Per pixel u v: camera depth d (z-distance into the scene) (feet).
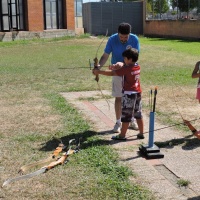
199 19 94.79
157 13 114.52
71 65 48.80
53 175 14.89
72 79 37.86
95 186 13.92
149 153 16.63
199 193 13.46
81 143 18.54
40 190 13.74
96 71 18.26
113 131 20.44
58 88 33.09
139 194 13.26
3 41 93.86
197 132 19.22
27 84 35.04
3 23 97.76
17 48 77.66
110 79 37.73
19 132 20.56
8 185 14.12
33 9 98.94
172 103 27.02
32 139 19.29
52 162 15.94
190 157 16.80
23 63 51.67
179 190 13.65
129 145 18.30
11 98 28.96
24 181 14.42
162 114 24.04
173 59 54.34
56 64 50.19
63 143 18.69
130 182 14.19
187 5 100.42
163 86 33.47
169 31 107.86
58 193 13.50
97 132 20.42
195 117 23.34
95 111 24.94
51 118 23.22
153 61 52.11
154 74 40.04
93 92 31.42
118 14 121.70
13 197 13.26
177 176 14.83
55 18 105.70
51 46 81.15
